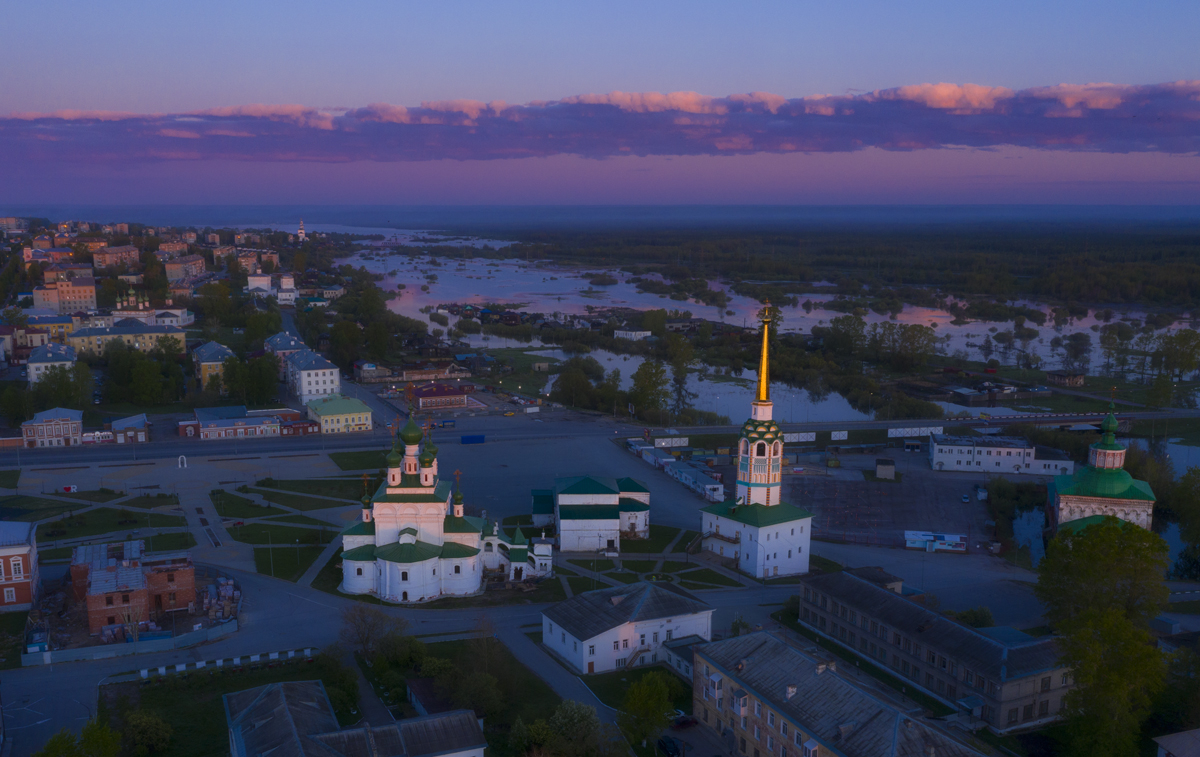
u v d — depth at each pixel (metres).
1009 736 108.38
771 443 168.12
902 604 127.25
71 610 140.62
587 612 128.12
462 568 151.38
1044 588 125.75
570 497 177.50
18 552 139.75
